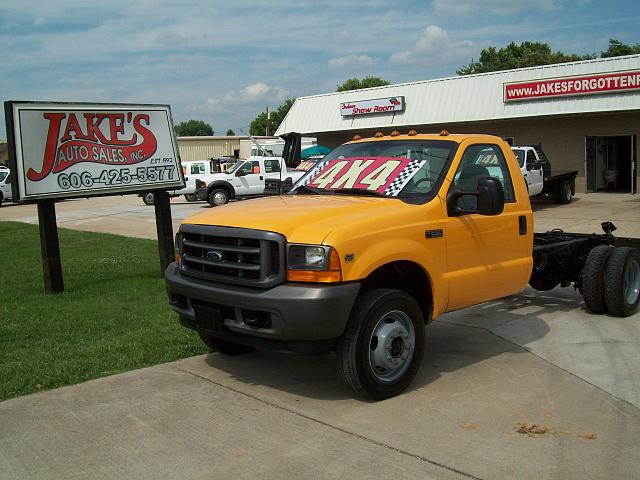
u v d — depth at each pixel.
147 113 9.62
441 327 7.03
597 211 18.94
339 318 4.46
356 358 4.65
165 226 10.16
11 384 5.27
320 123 31.69
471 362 5.80
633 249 7.28
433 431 4.32
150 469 3.87
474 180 5.64
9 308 8.09
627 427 4.33
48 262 8.95
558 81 23.78
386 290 4.85
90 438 4.31
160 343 6.39
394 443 4.15
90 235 17.17
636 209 19.02
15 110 8.34
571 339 6.45
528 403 4.79
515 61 76.00
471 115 26.44
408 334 5.00
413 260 4.93
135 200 33.62
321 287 4.42
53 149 8.70
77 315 7.59
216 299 4.77
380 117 29.36
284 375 5.55
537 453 3.97
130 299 8.56
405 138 5.98
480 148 5.79
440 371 5.57
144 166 9.62
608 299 7.11
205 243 5.04
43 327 7.04
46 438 4.32
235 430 4.40
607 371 5.46
